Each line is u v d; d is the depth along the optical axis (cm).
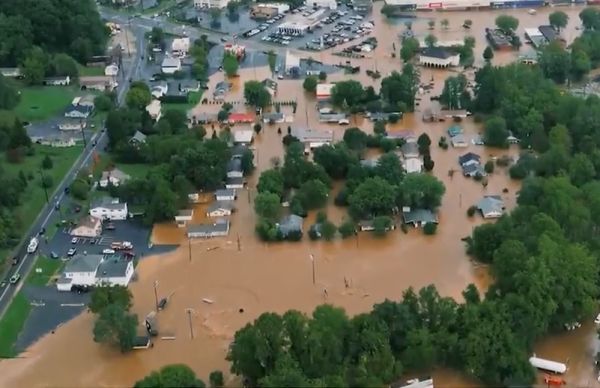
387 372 19212
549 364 19975
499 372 19338
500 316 19950
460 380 19788
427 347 19575
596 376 19975
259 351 19138
